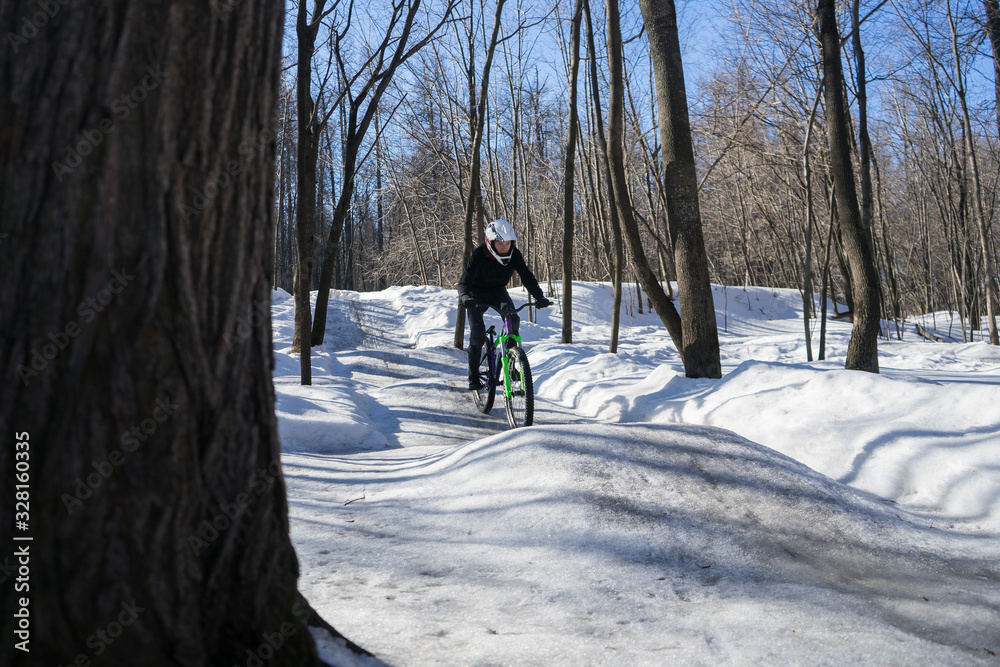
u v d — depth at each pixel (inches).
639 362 357.1
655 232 677.3
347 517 136.1
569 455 153.3
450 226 1194.0
